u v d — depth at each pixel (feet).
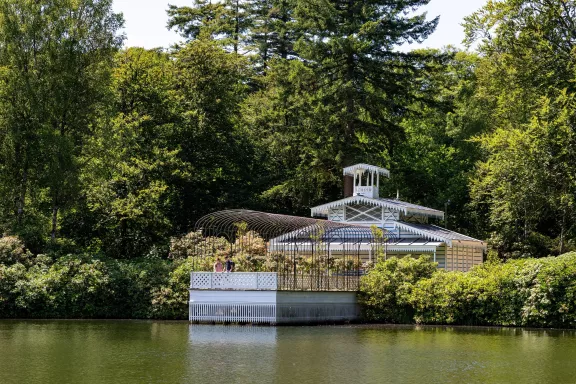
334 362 84.79
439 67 216.13
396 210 166.91
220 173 218.38
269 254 144.87
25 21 171.22
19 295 145.89
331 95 201.67
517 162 154.71
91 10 178.91
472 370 80.12
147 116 193.98
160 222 187.52
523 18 166.91
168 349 94.94
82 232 189.88
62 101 169.48
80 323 134.21
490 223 204.74
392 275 138.82
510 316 130.21
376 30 201.77
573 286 125.80
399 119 220.43
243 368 80.23
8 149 167.02
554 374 77.82
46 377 74.43
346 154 201.36
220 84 212.84
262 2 291.58
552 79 164.76
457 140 235.81
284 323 125.49
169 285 146.51
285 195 212.02
